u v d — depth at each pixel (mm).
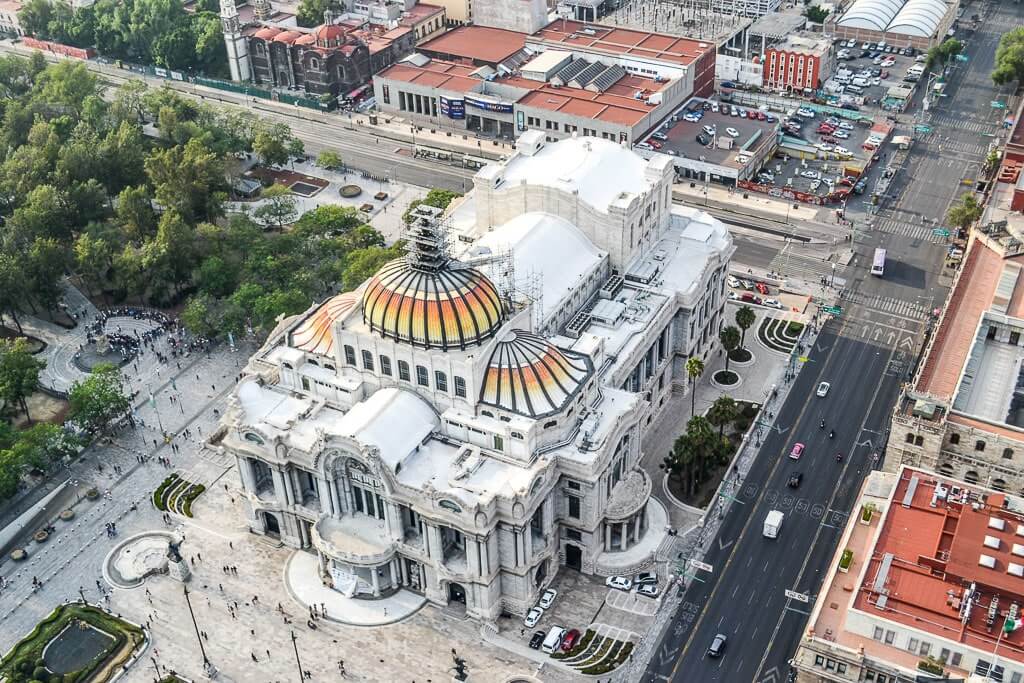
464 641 192250
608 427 198250
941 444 199500
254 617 198125
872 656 157250
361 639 193125
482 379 196000
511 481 188500
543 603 197875
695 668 185625
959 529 167750
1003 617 157000
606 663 186750
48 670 189375
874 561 166375
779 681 182375
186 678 186500
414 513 197000
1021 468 195375
